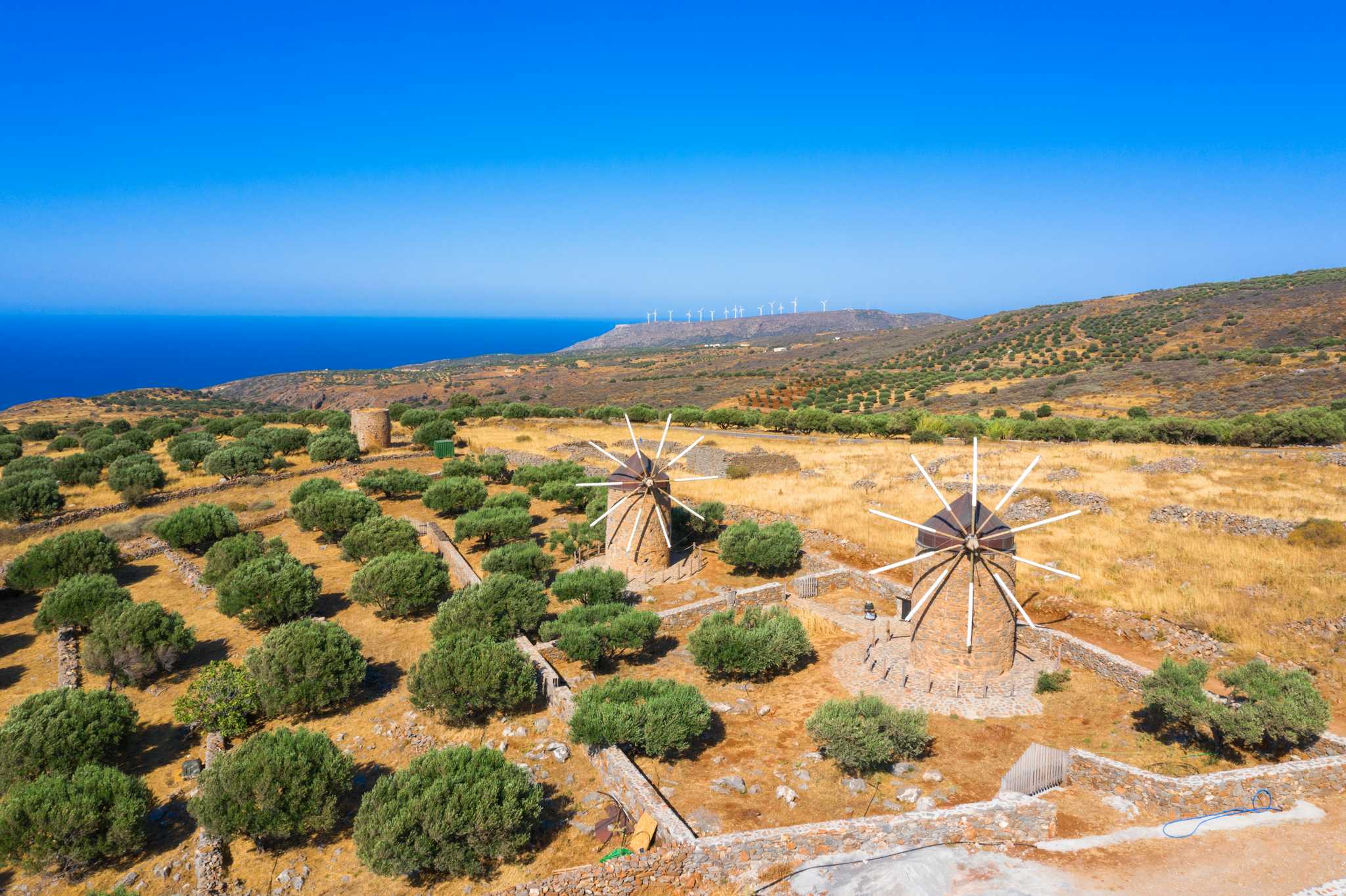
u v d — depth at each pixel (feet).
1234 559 74.74
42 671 66.23
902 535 92.32
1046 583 74.95
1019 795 41.63
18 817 40.42
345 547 92.38
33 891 39.96
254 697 56.18
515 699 54.44
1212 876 35.22
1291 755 45.34
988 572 55.57
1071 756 44.52
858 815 42.37
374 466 153.48
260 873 39.93
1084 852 37.47
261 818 40.50
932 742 49.83
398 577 75.92
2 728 49.14
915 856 37.45
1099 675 58.39
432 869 39.73
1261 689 46.85
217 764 43.96
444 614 67.56
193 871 40.73
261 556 86.07
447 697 53.62
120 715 52.24
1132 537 85.25
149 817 45.52
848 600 77.97
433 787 39.96
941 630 57.16
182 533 96.32
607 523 94.79
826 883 36.06
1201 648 60.64
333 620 76.64
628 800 44.11
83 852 40.32
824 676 61.11
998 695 55.52
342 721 56.34
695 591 81.56
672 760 48.93
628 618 64.49
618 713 48.39
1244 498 95.09
